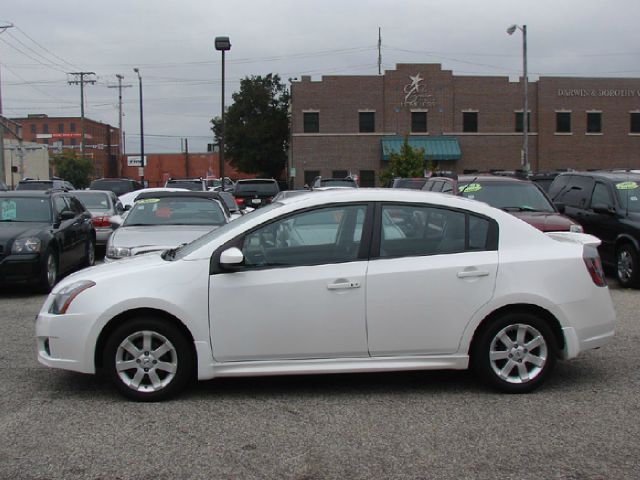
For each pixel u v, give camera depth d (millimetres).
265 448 4496
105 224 15875
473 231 5590
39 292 10719
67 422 4961
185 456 4367
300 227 5484
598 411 5191
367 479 4047
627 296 10164
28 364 6496
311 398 5500
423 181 21125
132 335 5340
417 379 6012
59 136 106625
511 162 50750
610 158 51344
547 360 5566
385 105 49969
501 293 5453
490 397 5516
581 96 50938
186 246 6062
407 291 5387
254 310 5305
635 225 10719
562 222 10445
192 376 5961
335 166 50156
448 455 4379
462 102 50281
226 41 23391
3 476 4090
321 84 49812
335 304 5344
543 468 4191
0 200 11516
